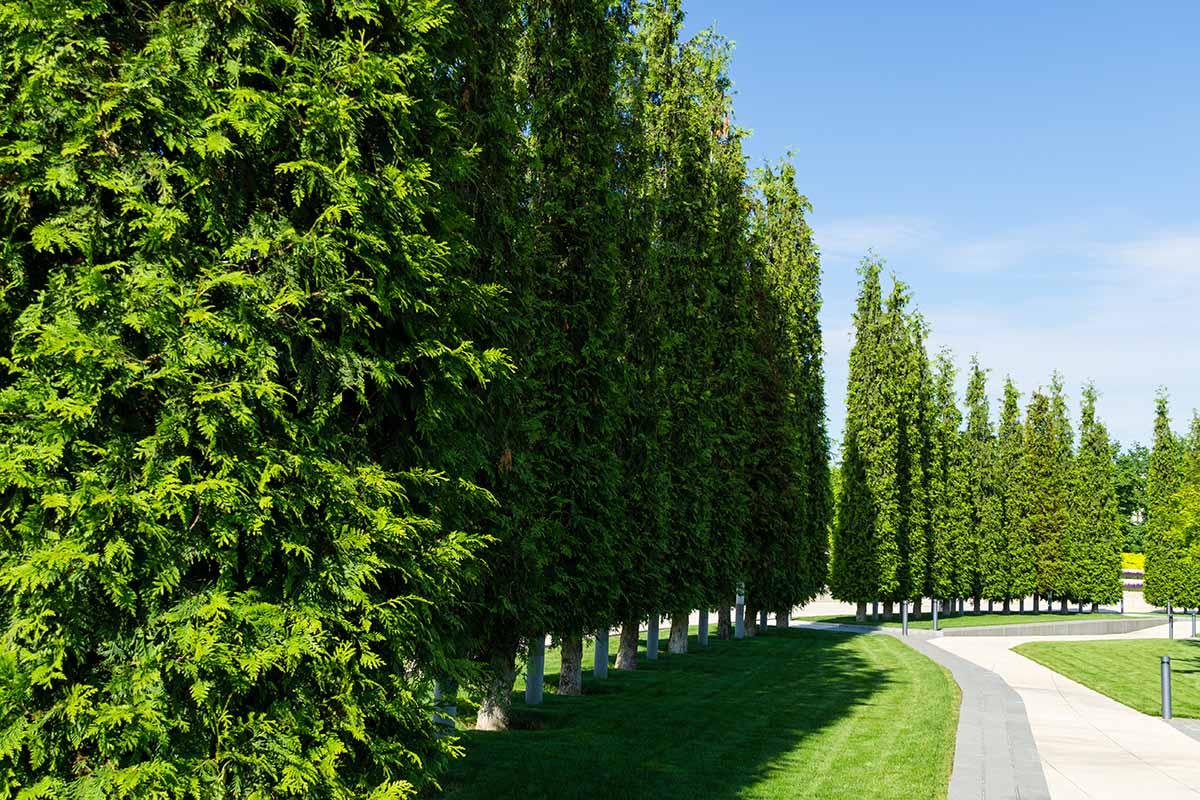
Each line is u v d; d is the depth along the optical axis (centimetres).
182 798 405
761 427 2944
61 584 396
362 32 527
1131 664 2564
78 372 406
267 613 436
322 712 460
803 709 1438
